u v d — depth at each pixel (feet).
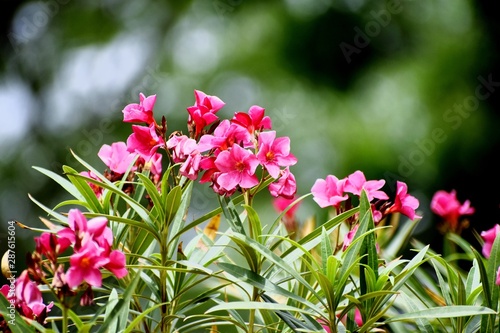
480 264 8.86
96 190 9.91
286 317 8.75
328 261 8.32
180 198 8.75
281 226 10.94
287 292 8.56
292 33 36.76
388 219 15.30
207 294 9.32
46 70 39.09
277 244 9.30
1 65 38.96
